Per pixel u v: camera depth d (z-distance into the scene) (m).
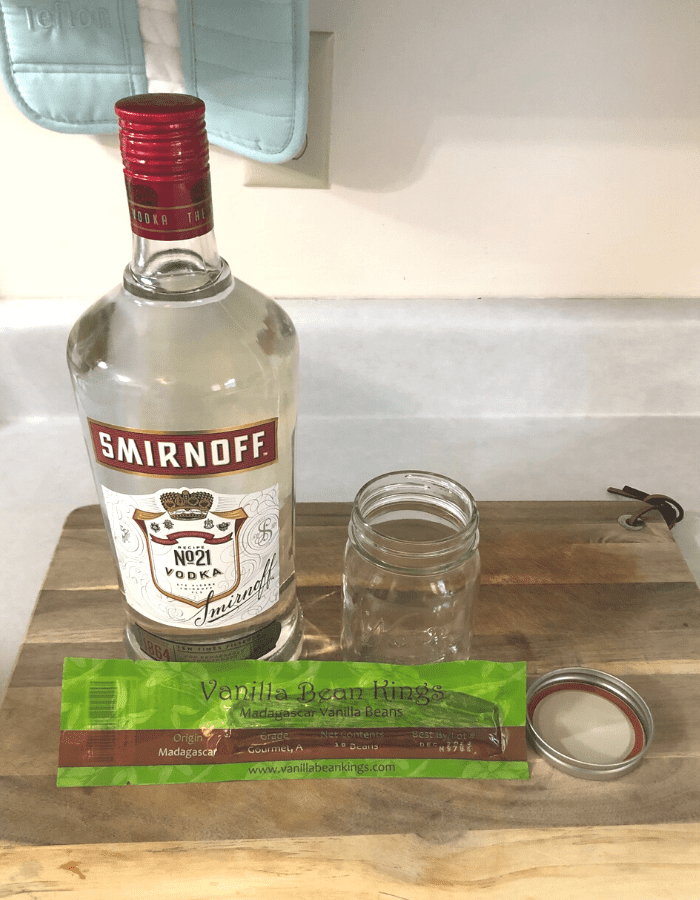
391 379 0.69
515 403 0.71
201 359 0.44
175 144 0.35
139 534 0.44
